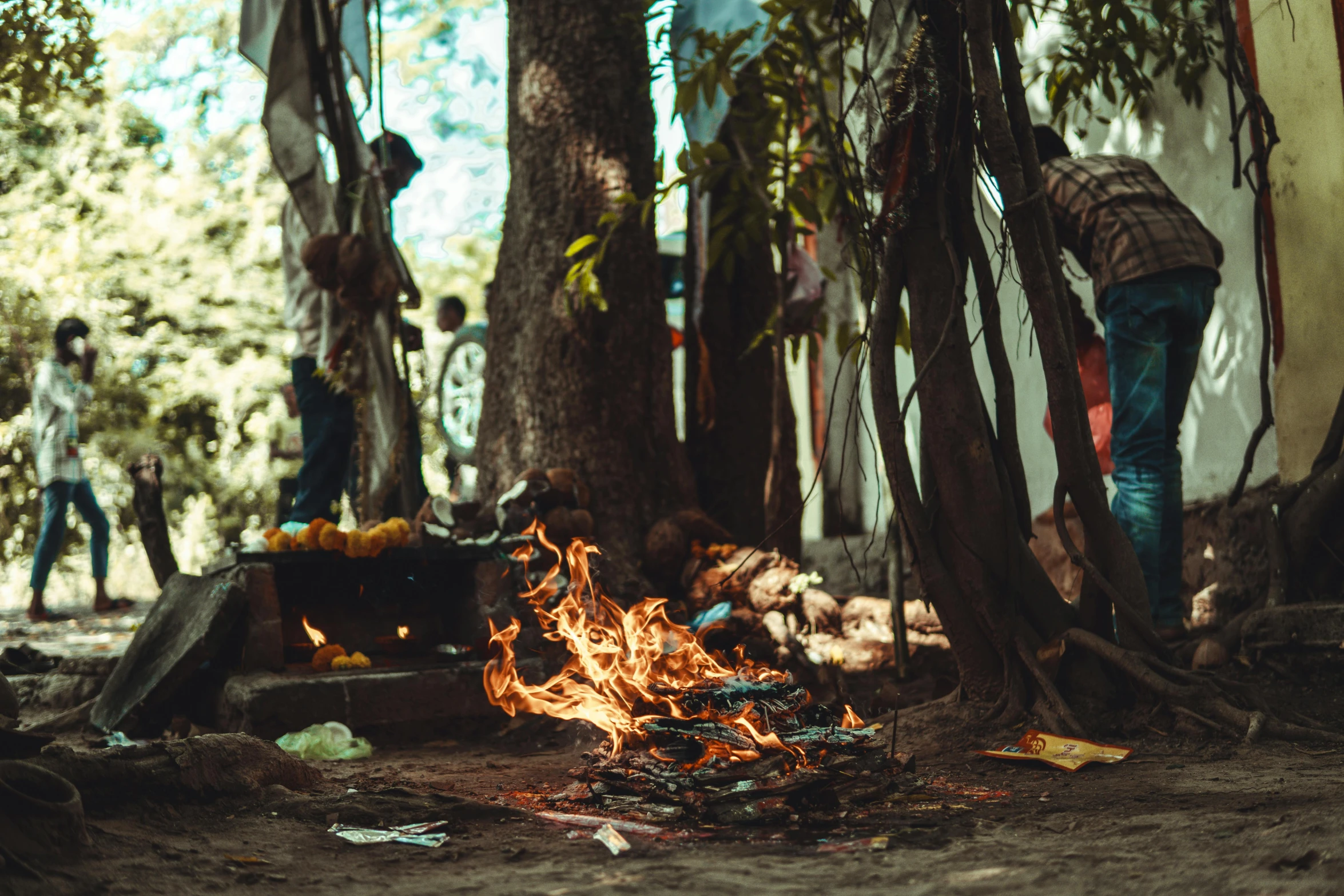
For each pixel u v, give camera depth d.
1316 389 5.00
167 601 5.38
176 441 17.03
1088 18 5.59
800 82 6.76
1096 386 6.12
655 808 2.95
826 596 6.04
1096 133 6.50
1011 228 3.95
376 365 6.29
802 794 2.91
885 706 4.69
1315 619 4.30
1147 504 4.70
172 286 16.95
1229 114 5.50
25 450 14.53
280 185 18.17
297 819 2.94
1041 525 6.91
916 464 7.85
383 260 6.35
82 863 2.43
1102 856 2.31
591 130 6.55
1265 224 5.27
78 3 7.86
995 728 3.98
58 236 15.98
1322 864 2.07
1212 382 5.66
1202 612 5.55
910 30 4.16
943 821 2.81
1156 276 4.63
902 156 4.09
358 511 7.03
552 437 6.25
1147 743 3.73
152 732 4.89
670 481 6.45
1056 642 4.08
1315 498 4.59
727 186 7.13
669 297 11.09
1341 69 4.86
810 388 9.52
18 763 2.54
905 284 4.31
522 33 6.71
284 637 5.28
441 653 5.17
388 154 6.81
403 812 2.93
